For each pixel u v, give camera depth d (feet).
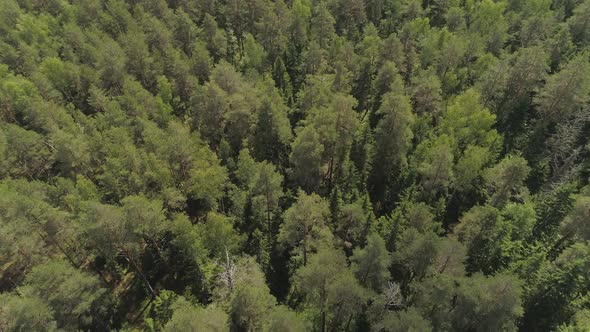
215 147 250.98
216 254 173.17
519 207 184.75
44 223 165.99
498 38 334.24
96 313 165.07
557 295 151.33
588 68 241.96
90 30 332.19
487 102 273.13
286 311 133.59
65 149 203.41
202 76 298.97
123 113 234.17
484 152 209.77
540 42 318.45
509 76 270.26
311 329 154.30
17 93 255.09
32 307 129.59
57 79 282.36
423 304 147.64
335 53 314.96
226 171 205.16
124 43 299.58
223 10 378.73
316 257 147.54
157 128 217.36
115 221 153.79
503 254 173.17
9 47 299.58
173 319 125.18
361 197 202.59
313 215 165.68
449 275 147.54
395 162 216.33
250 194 203.10
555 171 235.40
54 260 178.91
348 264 181.88
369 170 227.81
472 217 175.22
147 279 190.90
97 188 200.13
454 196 222.69
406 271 172.24
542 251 171.01
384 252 148.25
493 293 134.00
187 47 329.52
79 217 167.02
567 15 411.34
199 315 126.11
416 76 289.33
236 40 362.12
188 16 339.36
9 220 159.33
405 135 211.00
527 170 189.47
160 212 169.07
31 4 374.43
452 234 192.44
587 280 155.02
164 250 196.54
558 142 244.22
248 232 206.08
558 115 258.37
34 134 225.35
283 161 244.01
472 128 234.79
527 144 251.80
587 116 252.01
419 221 177.17
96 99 259.60
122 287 189.06
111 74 278.26
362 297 136.87
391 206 216.33
